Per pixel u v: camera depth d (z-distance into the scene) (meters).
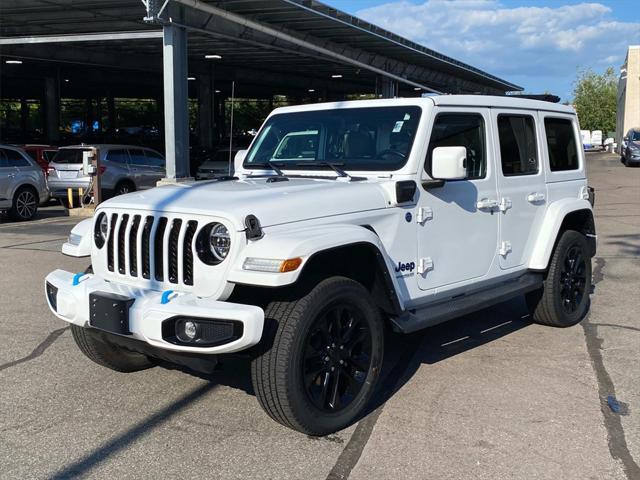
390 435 4.07
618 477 3.56
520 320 6.68
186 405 4.54
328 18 16.70
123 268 4.27
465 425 4.21
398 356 5.56
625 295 7.70
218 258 3.83
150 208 4.10
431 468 3.66
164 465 3.71
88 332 4.45
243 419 4.31
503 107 5.55
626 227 13.12
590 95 72.88
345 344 4.13
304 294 3.87
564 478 3.55
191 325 3.65
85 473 3.62
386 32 19.95
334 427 4.05
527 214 5.79
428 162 4.75
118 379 5.02
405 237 4.60
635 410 4.43
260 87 41.97
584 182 6.67
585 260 6.49
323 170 4.95
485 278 5.37
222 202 3.97
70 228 13.71
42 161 20.05
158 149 35.62
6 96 48.56
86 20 18.28
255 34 18.23
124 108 63.28
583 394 4.71
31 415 4.38
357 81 38.09
